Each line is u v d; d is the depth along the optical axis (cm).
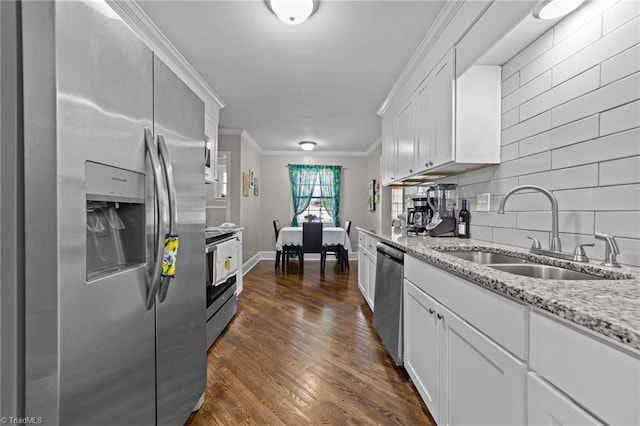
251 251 573
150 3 189
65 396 69
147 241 101
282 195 676
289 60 261
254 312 316
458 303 119
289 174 677
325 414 158
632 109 112
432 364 145
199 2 189
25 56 63
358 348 234
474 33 171
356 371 201
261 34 222
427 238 237
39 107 64
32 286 64
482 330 102
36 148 64
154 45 221
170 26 212
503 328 90
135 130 96
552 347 72
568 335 67
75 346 72
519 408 82
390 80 300
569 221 139
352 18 204
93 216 89
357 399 171
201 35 224
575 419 64
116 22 87
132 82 94
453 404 123
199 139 151
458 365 119
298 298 365
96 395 79
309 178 674
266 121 442
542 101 155
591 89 128
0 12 61
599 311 62
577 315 63
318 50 245
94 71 78
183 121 132
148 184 102
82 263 74
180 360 130
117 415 88
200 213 152
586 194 130
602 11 123
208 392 177
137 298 96
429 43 222
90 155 76
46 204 65
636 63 110
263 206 674
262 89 323
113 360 85
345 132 504
